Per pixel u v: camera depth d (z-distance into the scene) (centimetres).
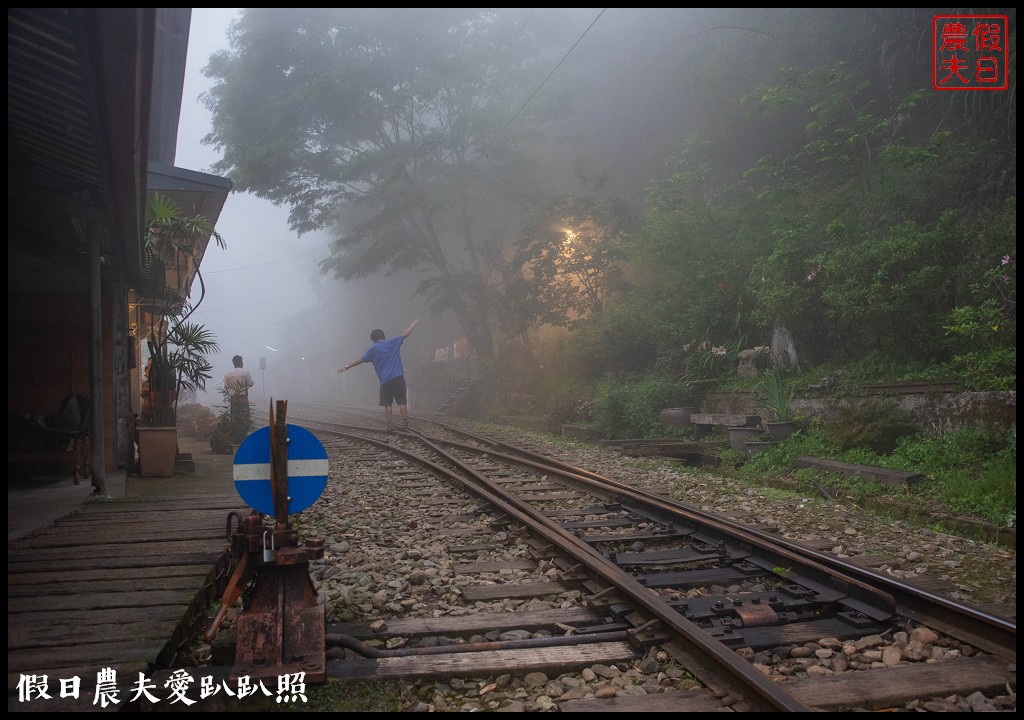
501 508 795
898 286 1027
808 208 1351
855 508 788
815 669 384
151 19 372
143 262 1013
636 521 765
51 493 832
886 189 1214
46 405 1050
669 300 1602
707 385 1422
